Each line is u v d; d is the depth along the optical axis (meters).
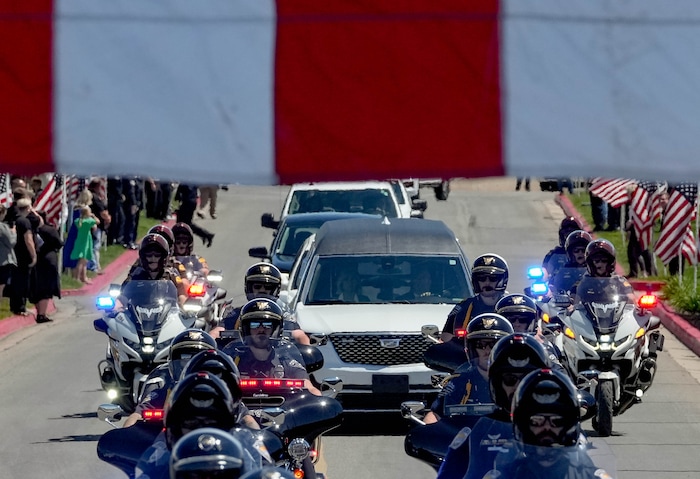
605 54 12.73
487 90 12.84
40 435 54.38
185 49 12.84
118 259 124.38
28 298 100.06
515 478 23.39
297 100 12.92
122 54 12.83
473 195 185.25
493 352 26.38
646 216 112.19
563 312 56.34
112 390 51.19
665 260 98.81
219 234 144.38
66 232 116.12
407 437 30.11
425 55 12.88
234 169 12.90
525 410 23.00
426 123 12.91
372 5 12.88
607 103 12.74
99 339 83.25
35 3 12.73
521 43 12.80
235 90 12.88
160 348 53.00
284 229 81.88
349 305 58.22
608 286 55.91
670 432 55.62
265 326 36.16
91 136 12.81
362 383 54.56
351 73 12.91
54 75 12.79
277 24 12.87
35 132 12.80
